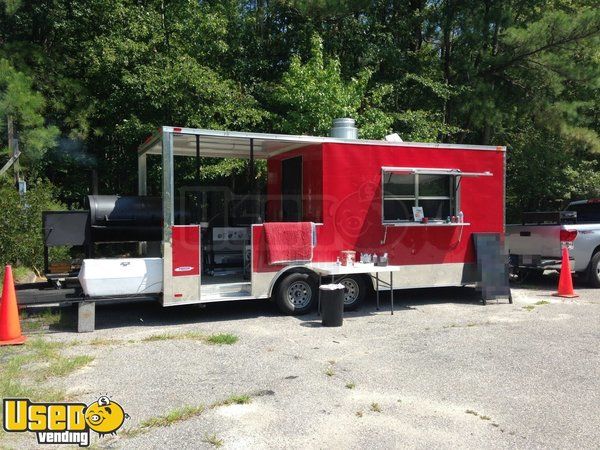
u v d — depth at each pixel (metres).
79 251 11.13
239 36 17.03
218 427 3.90
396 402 4.40
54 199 13.91
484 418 4.08
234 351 5.91
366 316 7.95
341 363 5.48
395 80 17.14
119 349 5.98
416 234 8.80
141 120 14.18
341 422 4.00
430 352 5.90
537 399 4.48
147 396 4.52
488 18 17.44
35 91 13.53
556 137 18.70
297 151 9.05
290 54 17.03
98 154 16.03
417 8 18.83
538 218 10.89
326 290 7.18
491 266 9.10
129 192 16.36
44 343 6.16
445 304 9.00
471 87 17.83
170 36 15.53
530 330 6.98
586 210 12.12
